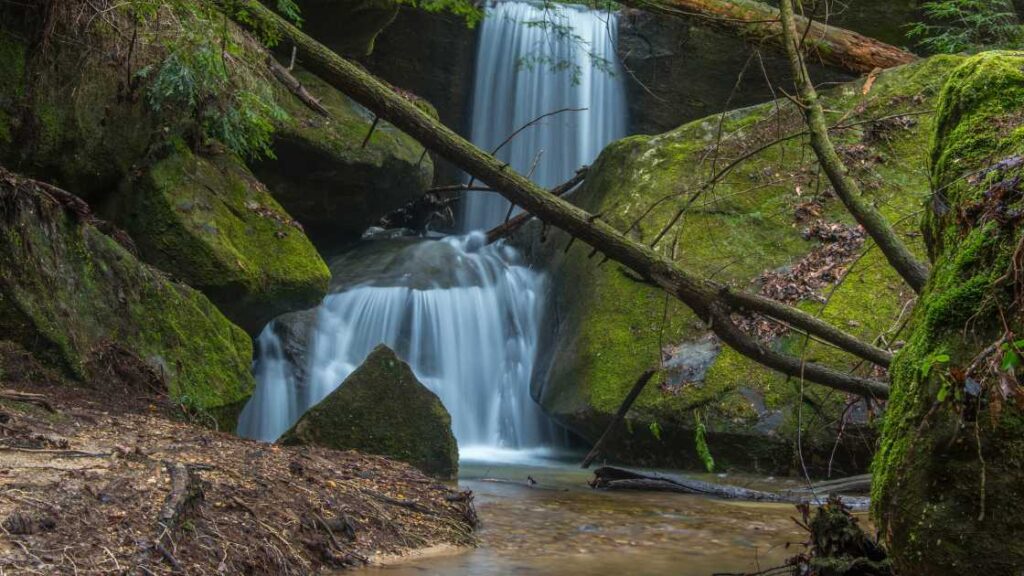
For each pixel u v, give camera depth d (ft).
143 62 26.07
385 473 18.88
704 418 30.35
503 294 41.39
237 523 13.46
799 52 19.35
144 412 20.10
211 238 27.35
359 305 38.24
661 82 52.60
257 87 27.09
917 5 45.57
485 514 20.08
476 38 54.24
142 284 23.31
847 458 28.45
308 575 13.26
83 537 11.41
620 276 36.24
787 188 36.58
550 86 53.06
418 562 14.67
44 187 21.63
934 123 12.72
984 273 9.96
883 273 32.22
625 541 17.85
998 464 9.16
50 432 15.61
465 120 54.60
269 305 29.14
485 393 38.75
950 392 9.39
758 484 27.89
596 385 33.04
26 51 23.88
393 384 25.73
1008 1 44.83
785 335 31.01
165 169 27.89
